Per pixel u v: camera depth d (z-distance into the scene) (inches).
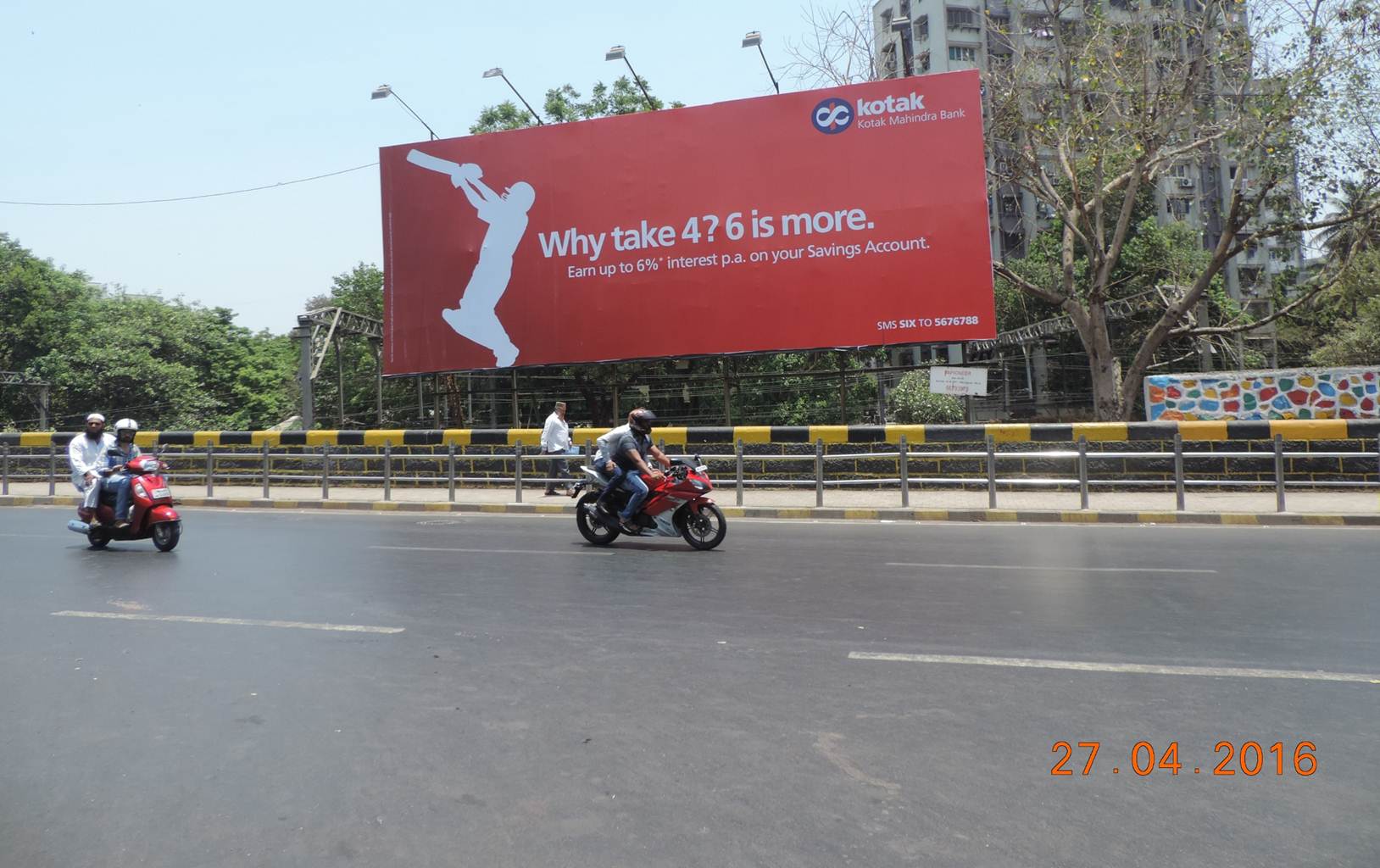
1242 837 124.0
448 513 579.2
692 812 132.3
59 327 1657.2
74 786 143.3
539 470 670.5
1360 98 717.9
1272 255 999.0
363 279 1601.9
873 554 376.2
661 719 171.8
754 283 824.9
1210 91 834.8
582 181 876.6
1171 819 129.7
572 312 875.4
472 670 204.8
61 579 326.6
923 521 502.0
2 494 690.2
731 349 830.5
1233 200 808.9
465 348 906.7
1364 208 781.9
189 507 625.6
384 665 210.2
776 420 1117.7
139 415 1572.3
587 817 131.0
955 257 778.8
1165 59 839.7
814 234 810.8
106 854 121.4
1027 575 323.6
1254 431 553.0
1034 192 942.4
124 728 169.2
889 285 792.3
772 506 536.1
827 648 221.6
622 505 409.7
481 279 903.1
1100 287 868.0
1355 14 717.3
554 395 1218.6
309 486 719.7
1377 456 491.5
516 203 894.4
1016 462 591.5
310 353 951.0
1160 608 265.0
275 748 158.2
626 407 1179.9
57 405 1550.2
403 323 925.8
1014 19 922.1
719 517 393.7
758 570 336.8
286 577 327.3
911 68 1023.0
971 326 773.9
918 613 261.3
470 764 150.7
